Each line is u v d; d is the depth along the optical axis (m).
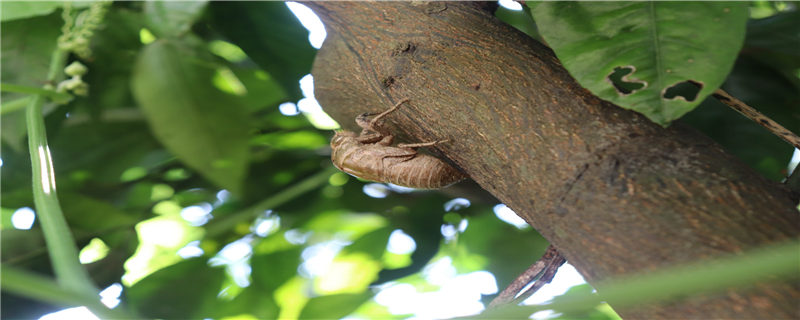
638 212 0.24
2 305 0.30
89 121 0.33
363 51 0.28
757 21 0.32
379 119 0.28
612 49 0.25
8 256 0.31
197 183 0.35
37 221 0.32
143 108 0.31
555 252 0.26
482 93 0.26
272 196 0.35
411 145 0.28
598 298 0.20
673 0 0.25
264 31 0.33
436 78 0.27
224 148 0.31
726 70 0.24
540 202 0.25
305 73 0.34
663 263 0.23
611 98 0.24
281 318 0.38
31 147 0.28
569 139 0.25
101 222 0.33
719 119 0.31
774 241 0.23
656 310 0.23
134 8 0.33
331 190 0.36
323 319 0.35
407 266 0.35
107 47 0.33
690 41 0.24
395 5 0.29
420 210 0.35
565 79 0.26
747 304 0.22
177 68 0.31
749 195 0.23
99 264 0.33
